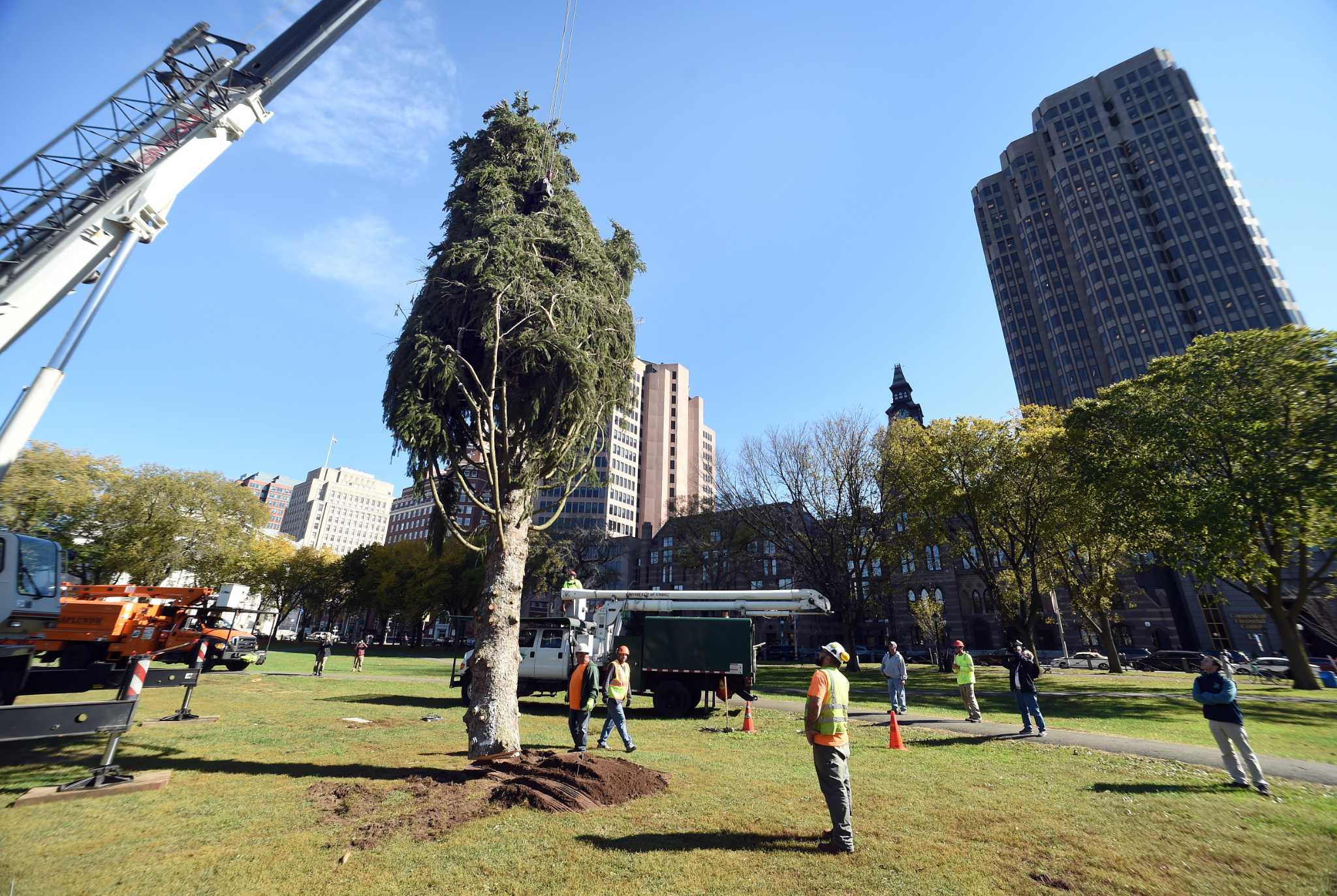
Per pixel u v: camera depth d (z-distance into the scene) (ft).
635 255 48.01
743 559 156.87
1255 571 81.76
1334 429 69.10
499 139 44.75
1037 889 16.28
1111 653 128.26
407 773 28.12
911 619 245.86
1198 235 299.17
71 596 54.70
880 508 123.85
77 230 45.06
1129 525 84.02
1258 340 78.28
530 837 19.52
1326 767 32.81
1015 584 145.89
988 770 31.22
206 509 153.17
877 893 15.76
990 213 402.31
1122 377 303.27
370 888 15.66
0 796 23.47
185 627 57.88
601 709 57.16
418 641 251.80
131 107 53.36
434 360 34.47
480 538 37.45
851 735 42.88
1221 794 26.50
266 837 19.40
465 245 37.50
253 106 58.70
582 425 39.55
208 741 35.19
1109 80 345.51
